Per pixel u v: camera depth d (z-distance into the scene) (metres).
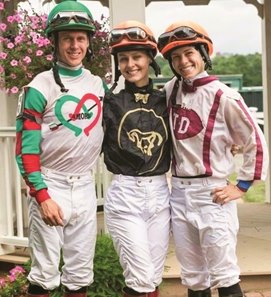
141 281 3.15
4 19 5.37
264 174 3.14
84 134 3.20
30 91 3.13
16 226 5.46
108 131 3.25
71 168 3.24
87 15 3.18
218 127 3.15
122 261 3.22
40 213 3.20
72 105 3.17
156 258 3.29
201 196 3.19
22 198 5.49
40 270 3.28
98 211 6.79
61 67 3.20
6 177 5.08
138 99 3.22
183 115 3.19
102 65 5.06
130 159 3.20
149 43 3.20
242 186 3.17
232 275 3.19
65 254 3.34
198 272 3.36
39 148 3.18
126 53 3.20
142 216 3.23
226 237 3.17
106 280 4.33
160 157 3.24
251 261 4.96
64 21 3.12
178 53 3.18
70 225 3.30
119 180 3.24
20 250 5.33
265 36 7.65
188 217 3.23
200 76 3.18
